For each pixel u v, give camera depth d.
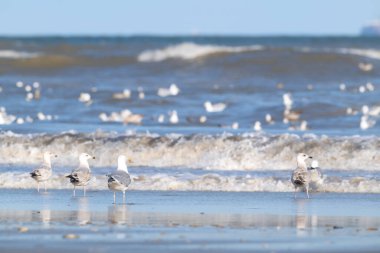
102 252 21.00
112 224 25.62
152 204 30.34
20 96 80.69
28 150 44.41
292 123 61.62
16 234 23.67
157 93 81.12
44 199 31.75
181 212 28.33
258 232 24.25
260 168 40.66
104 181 35.66
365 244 22.25
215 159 42.00
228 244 22.22
